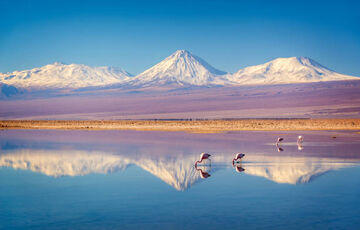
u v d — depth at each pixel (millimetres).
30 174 22859
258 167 24812
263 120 102625
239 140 44625
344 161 26828
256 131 62312
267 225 13141
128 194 17594
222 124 83625
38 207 15461
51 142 43625
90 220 13805
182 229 12781
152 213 14555
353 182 19750
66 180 21016
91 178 21578
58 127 80375
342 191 17766
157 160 28594
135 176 22109
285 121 91188
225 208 15164
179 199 16609
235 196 17031
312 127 70750
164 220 13711
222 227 12984
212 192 17859
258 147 36688
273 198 16641
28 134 58469
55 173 23203
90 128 76688
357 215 14148
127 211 14859
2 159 29297
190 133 58594
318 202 15891
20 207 15523
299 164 25719
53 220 13836
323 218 13773
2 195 17562
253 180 20547
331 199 16328
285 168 24250
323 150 33406
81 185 19688
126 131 65750
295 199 16406
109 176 22125
